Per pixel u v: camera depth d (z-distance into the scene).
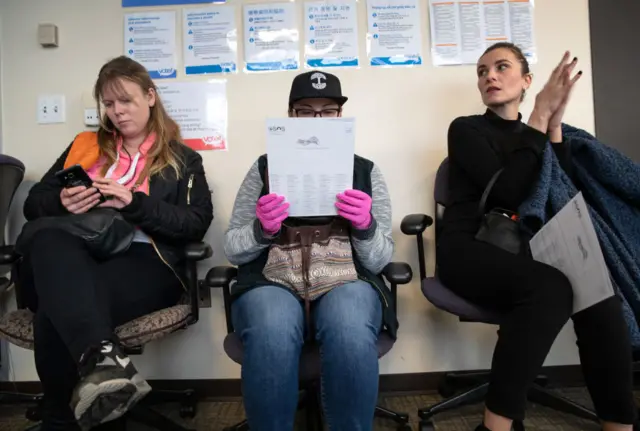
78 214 1.11
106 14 1.71
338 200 1.08
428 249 1.69
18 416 1.52
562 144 1.35
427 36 1.70
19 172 1.55
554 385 1.66
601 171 1.30
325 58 1.69
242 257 1.15
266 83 1.69
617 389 0.99
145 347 1.67
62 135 1.71
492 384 1.00
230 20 1.70
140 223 1.19
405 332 1.68
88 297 0.95
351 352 0.89
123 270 1.14
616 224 1.26
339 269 1.09
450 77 1.69
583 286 0.98
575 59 1.32
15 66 1.71
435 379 1.67
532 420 1.40
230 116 1.69
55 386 0.97
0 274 1.54
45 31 1.68
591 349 1.02
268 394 0.88
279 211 1.05
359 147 1.70
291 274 1.07
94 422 0.88
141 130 1.41
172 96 1.69
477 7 1.69
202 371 1.67
